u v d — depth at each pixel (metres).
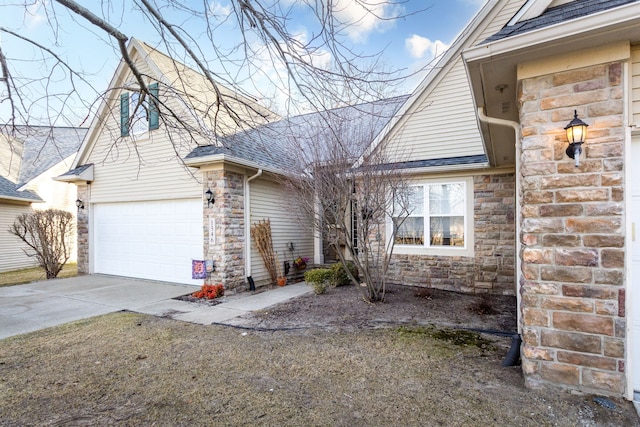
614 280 2.85
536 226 3.13
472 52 3.14
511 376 3.39
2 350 4.31
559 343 3.03
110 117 9.64
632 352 2.86
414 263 8.12
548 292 3.07
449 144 8.09
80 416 2.81
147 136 9.20
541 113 3.14
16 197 13.11
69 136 16.81
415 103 8.45
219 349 4.27
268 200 9.21
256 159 8.28
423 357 3.92
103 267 10.45
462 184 7.72
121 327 5.25
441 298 6.89
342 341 4.50
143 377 3.52
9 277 11.30
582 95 2.99
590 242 2.93
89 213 10.59
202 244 8.44
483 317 5.56
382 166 6.29
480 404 2.88
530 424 2.60
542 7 3.21
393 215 6.94
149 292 7.90
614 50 2.87
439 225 7.94
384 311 5.95
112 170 10.02
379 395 3.09
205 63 3.83
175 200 8.90
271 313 6.01
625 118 2.85
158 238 9.23
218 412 2.85
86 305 6.71
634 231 2.92
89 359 4.00
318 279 7.47
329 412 2.83
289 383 3.35
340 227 6.42
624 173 2.84
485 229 7.46
